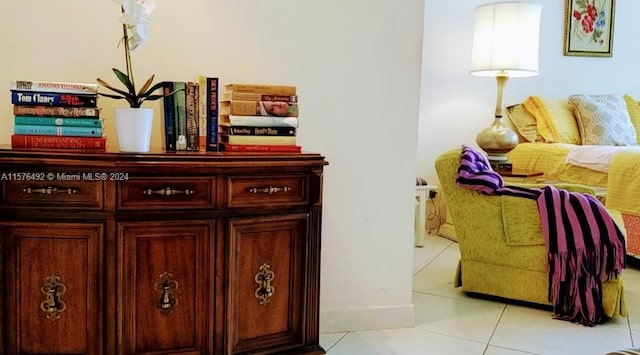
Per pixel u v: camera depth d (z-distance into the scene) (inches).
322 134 83.9
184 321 60.1
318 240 66.6
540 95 173.9
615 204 126.4
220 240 60.4
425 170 165.9
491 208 100.8
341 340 83.7
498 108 144.3
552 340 84.8
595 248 92.2
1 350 55.7
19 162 54.2
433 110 164.4
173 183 58.0
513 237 98.8
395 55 86.6
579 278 93.2
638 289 113.6
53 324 56.8
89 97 61.9
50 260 56.1
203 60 77.0
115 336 57.4
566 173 143.3
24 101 60.2
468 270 105.3
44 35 70.6
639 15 179.9
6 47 69.6
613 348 82.0
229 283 61.2
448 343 83.0
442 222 168.2
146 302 58.5
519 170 150.9
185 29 75.9
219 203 59.9
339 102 84.4
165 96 64.7
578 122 162.1
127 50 63.7
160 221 57.9
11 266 55.4
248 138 67.7
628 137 160.1
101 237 56.4
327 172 84.7
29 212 55.2
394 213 88.9
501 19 134.5
